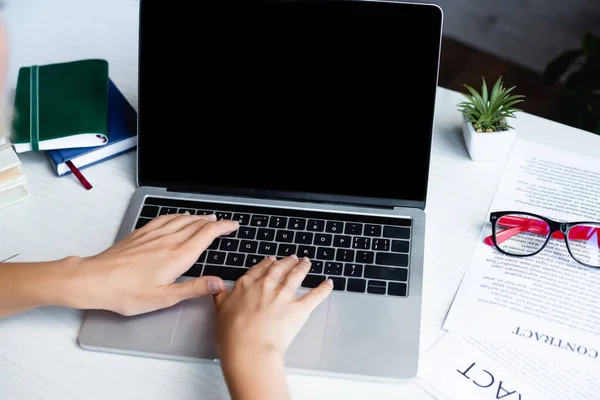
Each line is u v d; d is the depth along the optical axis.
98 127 0.91
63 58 1.09
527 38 2.27
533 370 0.72
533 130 0.98
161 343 0.74
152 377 0.73
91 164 0.94
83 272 0.76
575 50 1.72
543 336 0.75
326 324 0.75
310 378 0.72
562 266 0.81
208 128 0.89
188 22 0.87
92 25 1.15
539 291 0.79
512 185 0.91
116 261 0.78
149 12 0.87
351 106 0.86
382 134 0.86
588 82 1.69
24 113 0.93
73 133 0.90
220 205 0.87
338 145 0.87
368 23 0.84
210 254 0.82
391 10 0.83
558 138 0.97
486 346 0.74
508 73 2.14
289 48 0.85
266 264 0.78
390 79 0.84
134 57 1.10
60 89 0.97
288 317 0.72
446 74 2.14
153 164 0.90
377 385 0.72
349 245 0.82
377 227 0.84
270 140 0.88
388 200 0.86
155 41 0.88
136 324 0.76
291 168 0.88
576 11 2.36
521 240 0.84
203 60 0.87
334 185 0.87
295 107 0.87
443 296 0.79
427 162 0.85
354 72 0.85
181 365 0.74
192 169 0.89
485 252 0.83
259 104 0.87
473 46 2.25
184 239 0.81
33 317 0.78
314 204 0.87
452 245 0.84
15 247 0.85
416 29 0.83
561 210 0.87
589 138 0.97
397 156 0.86
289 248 0.82
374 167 0.86
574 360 0.73
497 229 0.85
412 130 0.85
